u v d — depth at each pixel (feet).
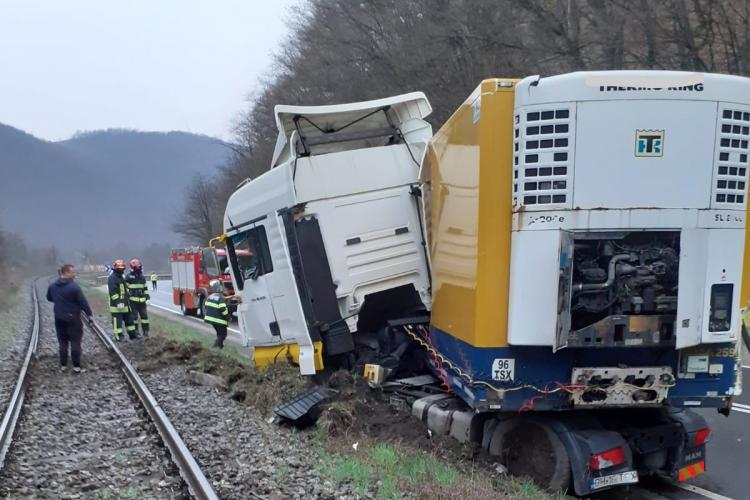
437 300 21.39
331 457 20.38
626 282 15.88
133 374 36.04
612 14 57.98
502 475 18.40
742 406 28.32
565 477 17.37
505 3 66.74
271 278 26.66
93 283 219.41
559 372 16.71
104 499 17.85
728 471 20.88
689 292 15.72
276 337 27.35
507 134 16.39
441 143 20.77
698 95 15.67
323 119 28.35
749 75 51.11
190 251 82.58
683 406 16.74
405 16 79.36
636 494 19.01
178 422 25.66
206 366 37.47
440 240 20.80
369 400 23.97
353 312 24.91
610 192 15.71
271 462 19.89
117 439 24.58
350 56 91.20
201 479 17.81
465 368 17.84
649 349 16.61
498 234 16.48
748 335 17.76
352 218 25.13
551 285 15.89
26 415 27.96
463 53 71.92
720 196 15.92
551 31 64.23
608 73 15.66
